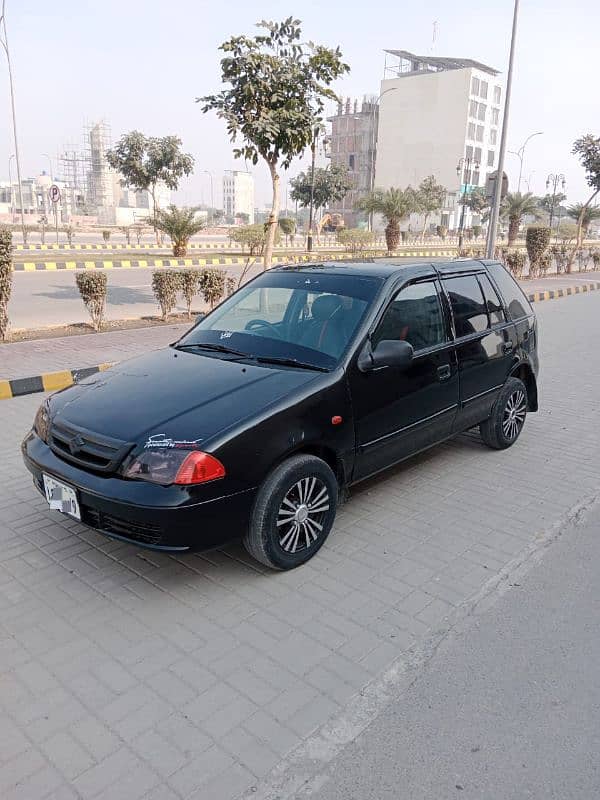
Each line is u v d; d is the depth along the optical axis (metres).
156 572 3.71
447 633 3.23
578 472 5.42
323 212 108.75
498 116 100.81
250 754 2.47
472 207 76.75
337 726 2.61
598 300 18.23
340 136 113.44
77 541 4.04
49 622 3.24
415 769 2.41
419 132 97.50
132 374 4.07
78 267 21.39
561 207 84.56
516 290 5.93
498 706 2.74
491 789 2.34
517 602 3.51
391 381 4.20
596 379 8.89
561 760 2.47
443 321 4.76
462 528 4.36
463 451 5.86
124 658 2.99
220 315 4.78
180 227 25.28
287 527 3.64
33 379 7.33
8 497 4.62
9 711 2.66
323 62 10.02
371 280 4.43
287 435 3.51
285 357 4.07
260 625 3.25
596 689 2.86
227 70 9.88
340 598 3.51
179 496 3.15
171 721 2.62
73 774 2.37
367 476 4.26
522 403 5.92
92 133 114.75
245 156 10.56
